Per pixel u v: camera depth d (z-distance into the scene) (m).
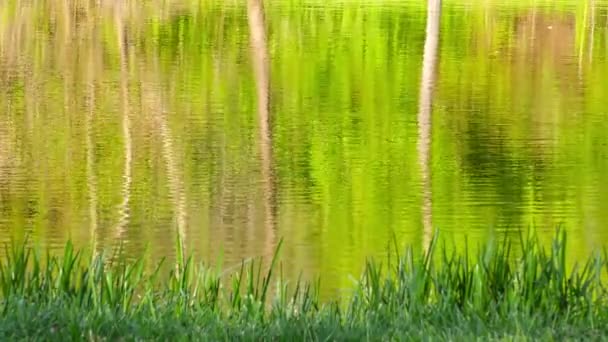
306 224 25.78
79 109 41.38
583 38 63.97
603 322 12.24
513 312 12.49
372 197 28.39
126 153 33.53
